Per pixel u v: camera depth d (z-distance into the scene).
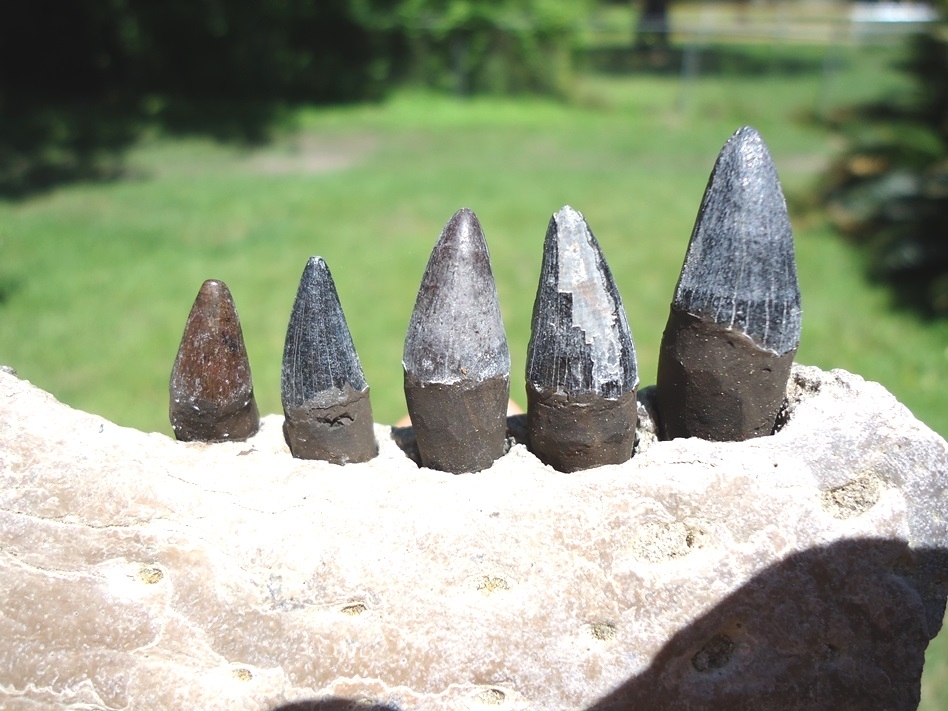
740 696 0.11
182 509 0.11
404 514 0.11
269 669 0.11
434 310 0.11
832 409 0.12
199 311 0.12
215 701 0.11
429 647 0.11
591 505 0.11
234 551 0.11
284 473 0.12
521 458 0.12
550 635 0.11
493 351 0.11
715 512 0.11
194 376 0.12
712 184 0.11
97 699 0.11
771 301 0.11
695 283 0.11
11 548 0.11
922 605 0.11
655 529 0.11
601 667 0.11
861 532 0.11
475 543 0.11
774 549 0.11
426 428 0.12
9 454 0.12
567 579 0.11
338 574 0.11
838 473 0.11
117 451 0.12
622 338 0.11
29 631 0.11
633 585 0.11
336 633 0.11
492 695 0.11
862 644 0.11
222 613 0.11
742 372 0.11
